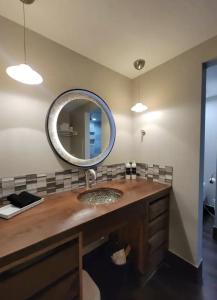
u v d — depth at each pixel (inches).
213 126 109.6
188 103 56.4
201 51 52.6
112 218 41.8
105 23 46.0
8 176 44.3
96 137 63.9
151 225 54.9
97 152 64.2
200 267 57.3
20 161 46.2
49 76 50.9
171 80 60.9
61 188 54.9
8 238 29.4
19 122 45.8
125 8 41.4
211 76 78.9
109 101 67.6
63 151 54.2
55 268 31.5
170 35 50.2
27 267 28.0
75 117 57.6
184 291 51.5
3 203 43.6
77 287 35.1
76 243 34.5
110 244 67.9
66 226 33.6
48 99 50.9
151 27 47.4
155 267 58.9
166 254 63.1
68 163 56.1
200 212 56.3
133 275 57.5
